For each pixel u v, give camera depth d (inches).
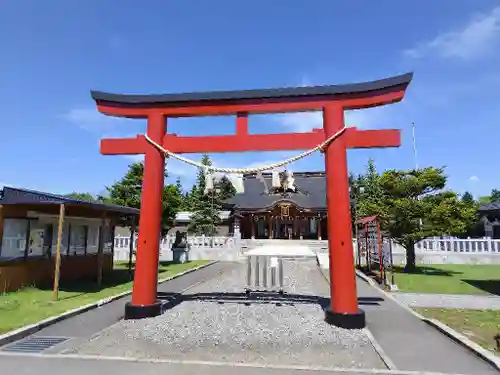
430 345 276.5
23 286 507.5
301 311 396.8
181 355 249.4
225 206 1519.4
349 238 334.3
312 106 359.3
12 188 492.1
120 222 790.5
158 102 381.4
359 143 343.9
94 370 219.8
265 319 357.4
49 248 562.9
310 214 1501.0
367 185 1615.4
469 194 2361.0
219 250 1133.1
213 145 372.5
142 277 363.3
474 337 301.7
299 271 840.3
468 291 550.6
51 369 221.1
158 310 366.3
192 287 585.9
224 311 394.6
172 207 947.3
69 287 539.8
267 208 1481.3
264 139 364.8
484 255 993.5
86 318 354.3
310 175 1802.4
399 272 803.4
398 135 339.6
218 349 263.3
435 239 1032.2
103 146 385.1
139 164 944.9
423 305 445.1
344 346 271.1
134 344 273.7
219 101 374.0
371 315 379.6
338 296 331.9
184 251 1099.3
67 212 602.9
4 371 217.8
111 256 736.3
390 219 786.2
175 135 381.7
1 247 479.8
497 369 224.4
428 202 781.3
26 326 304.3
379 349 264.2
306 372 217.9
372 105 353.4
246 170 366.0
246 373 215.6
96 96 389.4
